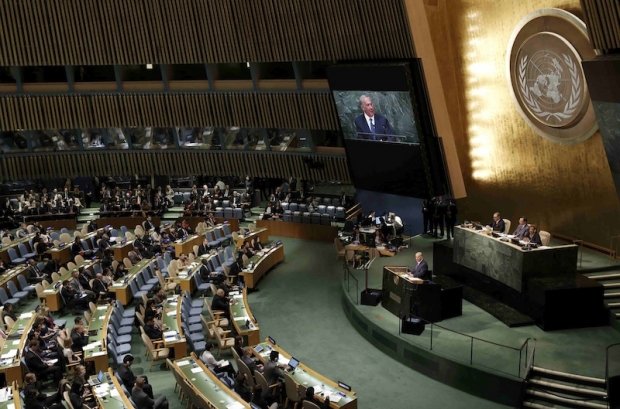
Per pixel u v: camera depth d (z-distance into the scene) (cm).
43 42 2438
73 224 2680
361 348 1630
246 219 2691
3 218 2609
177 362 1423
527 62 1759
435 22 1950
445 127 1998
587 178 1742
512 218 2047
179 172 2792
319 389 1295
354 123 2156
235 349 1484
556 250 1563
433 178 2083
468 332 1530
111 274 1941
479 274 1725
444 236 2242
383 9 1925
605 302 1562
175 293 1962
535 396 1320
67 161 2781
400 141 2055
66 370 1464
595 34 1458
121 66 2573
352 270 1983
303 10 2119
